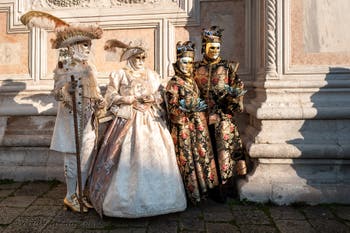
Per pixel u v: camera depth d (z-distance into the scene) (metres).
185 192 2.95
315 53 3.14
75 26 2.78
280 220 2.63
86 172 2.86
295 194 2.91
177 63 3.01
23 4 3.94
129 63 3.03
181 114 2.90
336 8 3.13
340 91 3.08
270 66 3.17
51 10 3.88
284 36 3.14
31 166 3.69
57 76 2.81
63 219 2.69
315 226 2.51
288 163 3.03
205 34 3.14
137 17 3.76
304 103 3.08
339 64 3.12
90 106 2.88
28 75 3.91
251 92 3.64
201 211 2.85
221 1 3.69
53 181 3.62
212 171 3.00
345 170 3.01
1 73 3.96
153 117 2.87
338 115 2.99
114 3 3.85
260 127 3.16
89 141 2.86
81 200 2.73
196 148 2.97
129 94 2.89
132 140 2.75
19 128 3.80
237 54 3.69
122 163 2.65
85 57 2.87
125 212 2.54
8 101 3.87
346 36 3.11
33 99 3.84
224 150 3.01
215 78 3.07
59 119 2.89
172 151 2.83
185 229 2.49
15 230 2.48
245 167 3.14
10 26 3.93
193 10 3.71
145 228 2.52
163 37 3.73
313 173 3.03
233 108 3.04
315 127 3.07
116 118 2.88
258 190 2.97
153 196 2.57
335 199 2.90
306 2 3.15
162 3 3.79
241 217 2.70
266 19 3.21
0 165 3.74
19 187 3.46
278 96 3.14
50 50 3.93
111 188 2.61
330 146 2.94
